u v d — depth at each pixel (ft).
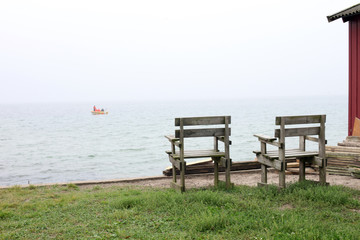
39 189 33.32
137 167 72.84
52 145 117.60
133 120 266.36
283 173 27.32
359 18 42.29
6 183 58.29
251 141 110.63
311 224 18.81
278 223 19.70
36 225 20.77
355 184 31.37
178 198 25.23
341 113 278.46
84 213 23.27
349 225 19.30
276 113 313.53
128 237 18.19
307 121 27.94
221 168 39.96
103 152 97.71
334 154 36.40
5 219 22.70
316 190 25.93
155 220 21.01
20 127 210.59
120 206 24.40
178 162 29.43
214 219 19.77
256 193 26.99
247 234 18.15
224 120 29.68
